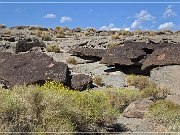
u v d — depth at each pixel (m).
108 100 16.50
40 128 10.79
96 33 50.69
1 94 12.25
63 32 49.09
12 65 21.97
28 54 23.17
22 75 20.72
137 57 28.27
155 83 24.25
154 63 26.70
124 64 28.19
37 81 20.14
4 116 11.02
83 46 37.41
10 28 51.75
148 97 18.42
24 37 37.69
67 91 14.17
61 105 11.87
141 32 50.34
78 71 27.55
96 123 13.02
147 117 14.75
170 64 26.23
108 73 27.47
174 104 15.36
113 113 13.41
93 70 28.28
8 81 20.44
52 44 38.22
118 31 51.06
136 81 24.03
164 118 13.86
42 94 12.14
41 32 45.56
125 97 17.12
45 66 21.39
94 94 14.77
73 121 12.04
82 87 21.55
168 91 20.36
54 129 10.81
